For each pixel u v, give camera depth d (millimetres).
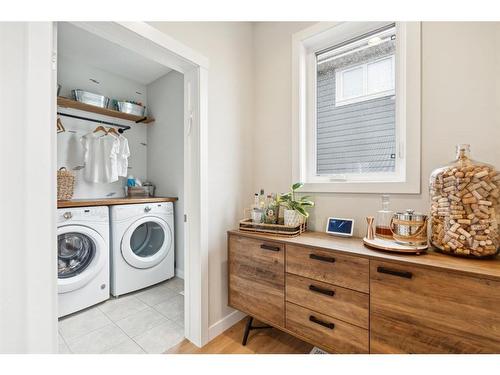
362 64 1601
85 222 2029
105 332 1724
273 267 1382
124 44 1320
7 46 726
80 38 2182
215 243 1691
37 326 766
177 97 2764
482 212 945
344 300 1113
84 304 2018
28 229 755
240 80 1913
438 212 1055
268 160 1935
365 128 1584
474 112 1133
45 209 788
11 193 729
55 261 856
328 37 1686
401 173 1405
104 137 2625
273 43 1903
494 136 1087
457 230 983
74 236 2035
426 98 1254
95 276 2090
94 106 2506
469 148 1049
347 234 1434
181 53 1445
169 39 1381
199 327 1562
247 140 1978
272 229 1521
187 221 1651
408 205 1305
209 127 1657
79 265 2084
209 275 1639
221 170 1747
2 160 714
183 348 1543
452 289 856
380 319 1011
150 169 3146
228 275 1614
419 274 919
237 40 1886
